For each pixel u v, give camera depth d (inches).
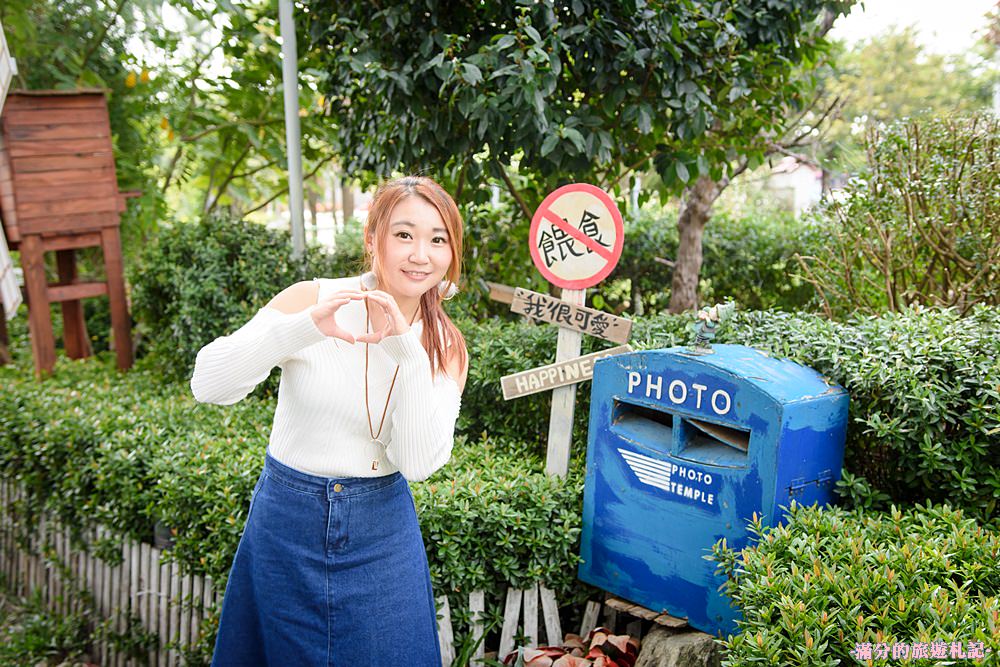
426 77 149.6
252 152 283.4
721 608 103.3
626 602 114.4
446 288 82.5
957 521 94.3
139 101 261.1
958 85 734.5
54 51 248.4
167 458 136.1
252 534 80.8
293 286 79.3
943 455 104.4
